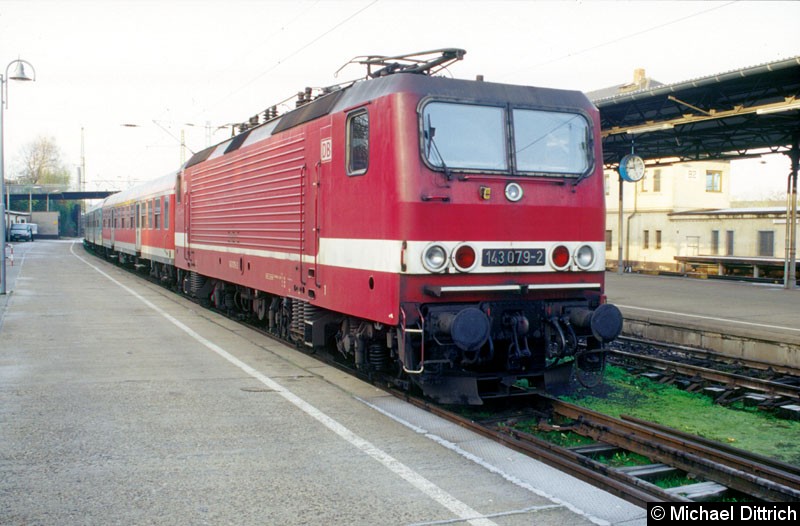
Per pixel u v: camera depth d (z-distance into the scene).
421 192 7.16
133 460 5.62
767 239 31.89
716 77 18.17
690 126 23.17
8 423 6.65
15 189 90.75
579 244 7.93
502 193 7.52
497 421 7.35
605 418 7.00
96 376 8.87
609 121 23.84
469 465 5.57
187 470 5.40
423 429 6.60
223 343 11.63
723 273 30.56
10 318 14.48
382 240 7.42
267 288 11.46
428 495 4.91
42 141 111.94
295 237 10.05
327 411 7.23
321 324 9.62
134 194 28.92
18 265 33.31
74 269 31.45
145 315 15.34
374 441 6.20
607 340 7.55
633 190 39.16
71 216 111.38
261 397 7.81
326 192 8.90
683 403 8.71
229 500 4.80
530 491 5.00
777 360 11.16
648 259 38.34
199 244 16.56
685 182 37.53
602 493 4.99
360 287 7.95
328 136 8.85
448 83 7.59
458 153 7.42
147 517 4.50
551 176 7.79
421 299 7.19
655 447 6.14
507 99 7.80
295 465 5.54
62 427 6.54
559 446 6.24
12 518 4.47
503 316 7.60
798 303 17.50
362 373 9.13
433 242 7.17
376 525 4.39
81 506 4.68
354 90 8.48
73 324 13.73
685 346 12.84
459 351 7.56
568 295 7.93
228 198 13.97
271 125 11.83
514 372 7.78
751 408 8.49
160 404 7.45
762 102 20.34
